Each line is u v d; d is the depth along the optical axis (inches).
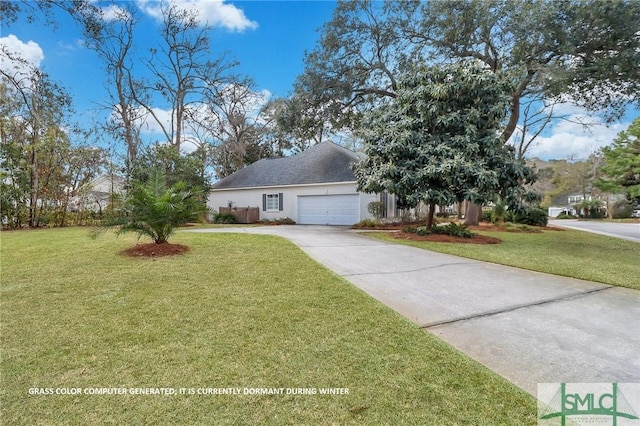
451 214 1009.5
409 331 117.8
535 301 151.7
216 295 156.3
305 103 589.0
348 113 642.8
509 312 137.3
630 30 384.8
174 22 753.0
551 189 1758.1
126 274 191.8
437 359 98.3
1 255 248.5
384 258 251.8
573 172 1620.3
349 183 618.2
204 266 212.4
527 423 71.9
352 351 103.0
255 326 121.4
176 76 817.5
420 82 373.1
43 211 571.8
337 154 711.7
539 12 394.3
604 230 594.9
